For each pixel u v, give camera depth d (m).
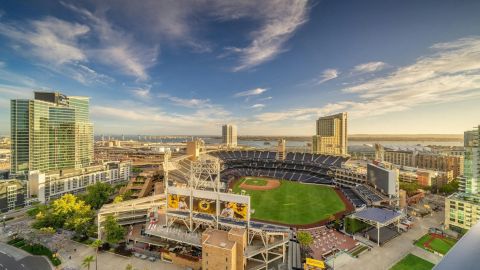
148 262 81.31
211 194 85.31
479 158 110.62
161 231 87.81
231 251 66.88
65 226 103.19
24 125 186.88
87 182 192.00
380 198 133.38
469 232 19.22
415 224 111.56
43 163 196.25
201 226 93.31
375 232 100.25
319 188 176.50
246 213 81.00
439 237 97.62
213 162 112.12
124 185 183.88
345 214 122.62
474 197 103.31
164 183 141.25
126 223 105.62
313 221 114.19
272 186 182.62
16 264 82.62
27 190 156.50
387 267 77.06
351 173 173.38
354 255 83.94
